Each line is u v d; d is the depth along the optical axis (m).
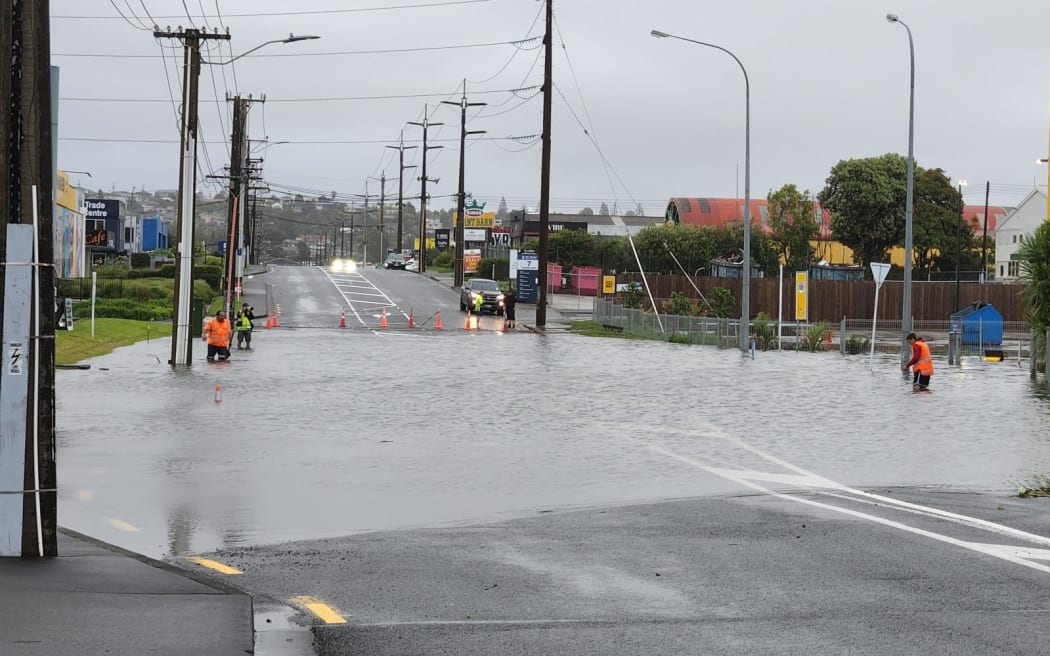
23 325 19.05
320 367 67.25
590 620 16.77
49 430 19.41
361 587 18.81
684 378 62.91
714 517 25.45
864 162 190.62
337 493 28.50
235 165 109.69
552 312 139.12
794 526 24.34
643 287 142.00
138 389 53.78
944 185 192.38
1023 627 16.36
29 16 18.78
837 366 73.00
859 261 197.00
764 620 16.77
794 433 41.03
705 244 174.62
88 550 20.34
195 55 67.12
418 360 73.25
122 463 32.88
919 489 29.56
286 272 198.38
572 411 47.41
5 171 18.64
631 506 26.89
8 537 19.36
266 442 37.53
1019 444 38.44
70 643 14.20
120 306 110.62
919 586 18.89
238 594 17.19
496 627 16.36
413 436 39.47
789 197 175.50
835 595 18.30
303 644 15.46
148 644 14.29
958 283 137.50
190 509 26.20
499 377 62.25
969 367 74.25
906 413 47.44
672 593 18.42
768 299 139.62
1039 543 22.52
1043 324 64.31
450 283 181.75
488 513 25.97
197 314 93.31
